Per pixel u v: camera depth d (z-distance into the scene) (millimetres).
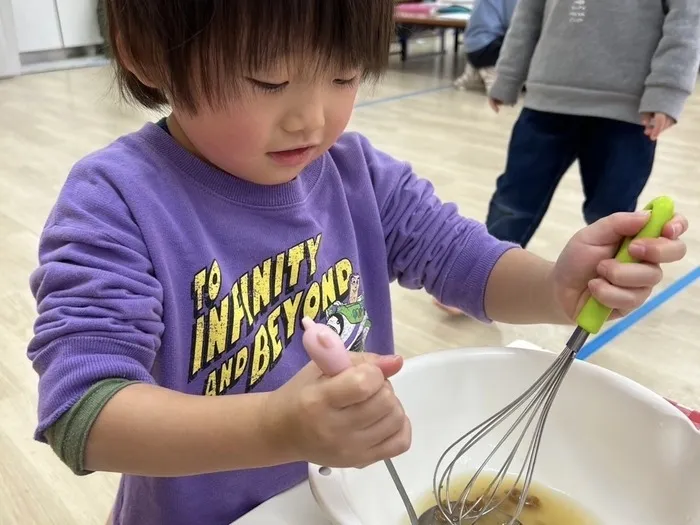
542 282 622
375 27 488
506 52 1751
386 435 399
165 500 578
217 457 423
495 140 2996
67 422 435
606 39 1528
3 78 4180
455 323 1660
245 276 584
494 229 1729
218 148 513
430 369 624
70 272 471
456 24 4027
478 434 583
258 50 446
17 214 2141
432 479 624
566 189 2410
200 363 562
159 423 428
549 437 635
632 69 1517
